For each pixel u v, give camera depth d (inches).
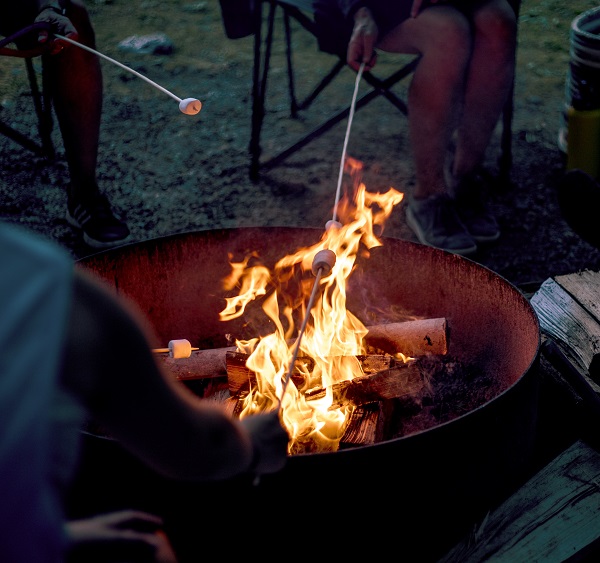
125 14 190.2
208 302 81.6
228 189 125.0
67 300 23.8
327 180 126.8
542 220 117.7
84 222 110.5
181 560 55.2
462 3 104.5
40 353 23.0
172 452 31.9
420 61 104.4
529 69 165.5
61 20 90.7
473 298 75.5
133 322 27.7
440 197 110.2
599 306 82.0
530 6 198.8
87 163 108.0
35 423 23.0
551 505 62.5
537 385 63.2
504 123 121.0
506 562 58.4
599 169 121.6
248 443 36.3
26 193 122.8
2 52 86.5
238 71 164.4
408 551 57.6
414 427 70.4
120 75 160.6
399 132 141.0
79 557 33.1
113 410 29.0
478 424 54.9
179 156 134.0
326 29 109.3
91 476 54.0
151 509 53.7
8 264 23.3
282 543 54.4
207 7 194.9
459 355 77.6
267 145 137.3
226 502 52.4
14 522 23.2
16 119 143.3
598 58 114.0
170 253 78.0
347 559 55.9
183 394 32.1
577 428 72.2
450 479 55.9
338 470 51.6
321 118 146.4
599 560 62.6
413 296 79.9
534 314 66.1
